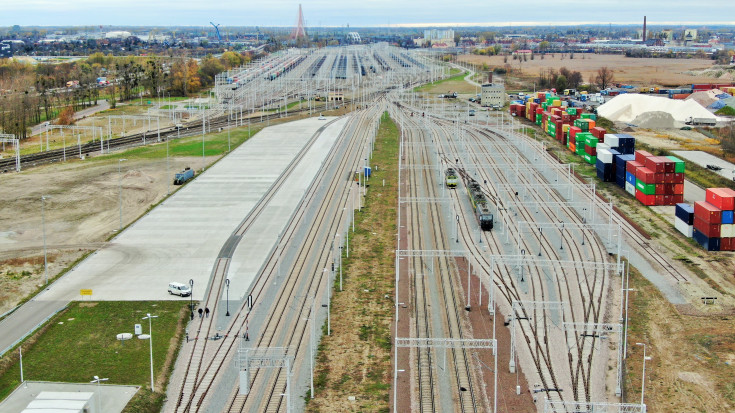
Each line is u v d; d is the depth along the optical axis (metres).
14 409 82.19
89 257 135.50
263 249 139.75
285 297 116.25
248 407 84.06
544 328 104.44
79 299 115.00
